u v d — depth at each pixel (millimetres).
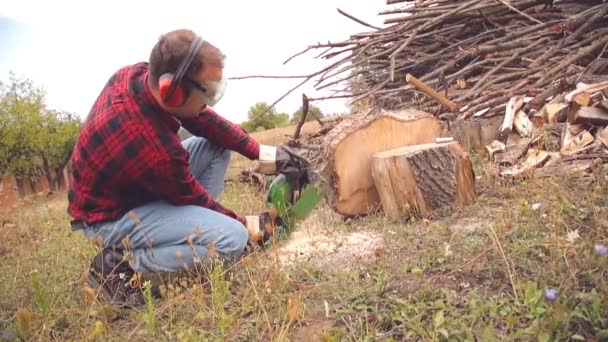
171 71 2311
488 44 6379
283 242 2926
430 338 1811
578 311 1769
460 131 5086
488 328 1714
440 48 7121
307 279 2588
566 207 2930
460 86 6047
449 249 2588
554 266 2094
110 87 2531
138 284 2500
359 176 3756
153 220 2586
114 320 2469
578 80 4910
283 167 2934
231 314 2176
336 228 3537
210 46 2373
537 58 5957
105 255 2627
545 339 1645
